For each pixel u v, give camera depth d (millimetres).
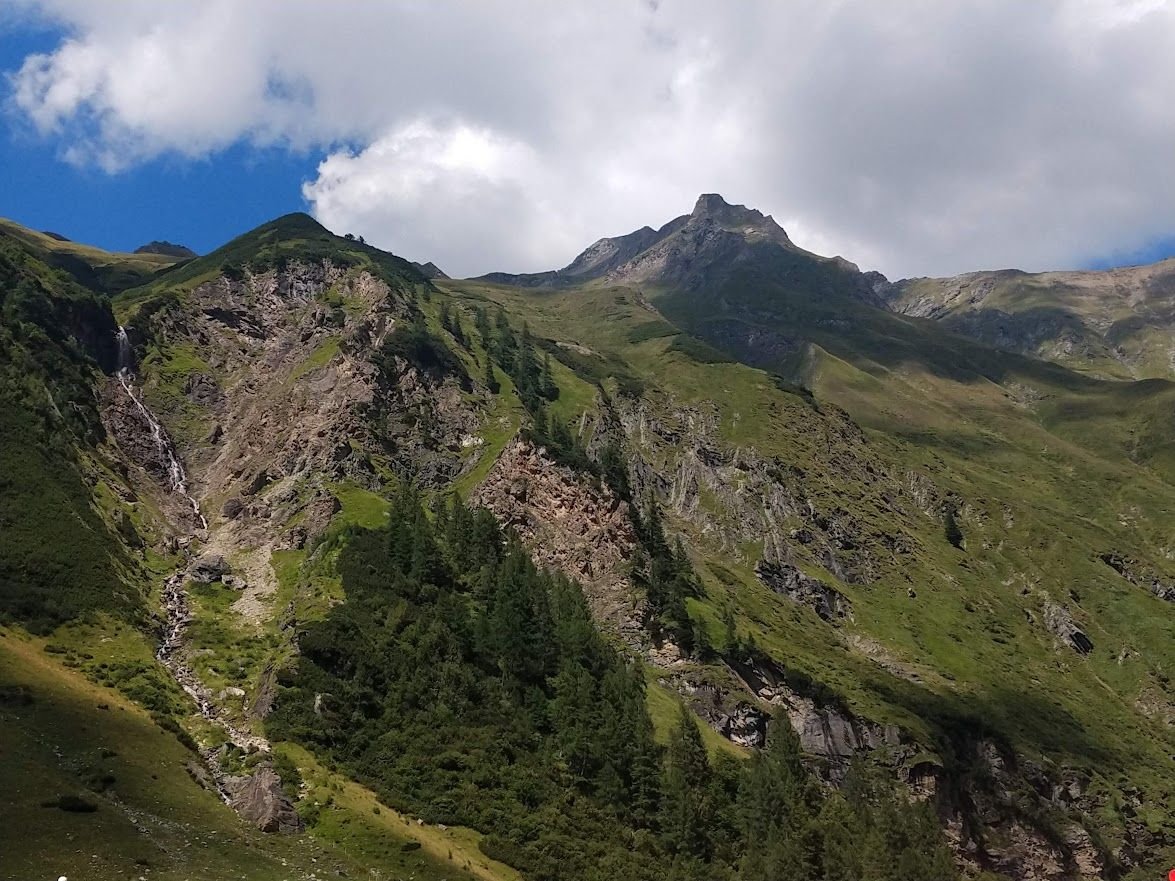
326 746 94625
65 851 62562
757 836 99375
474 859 83750
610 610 145875
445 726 100875
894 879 95312
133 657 102312
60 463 131500
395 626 112875
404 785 91938
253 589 129750
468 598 125688
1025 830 153125
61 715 82125
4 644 91938
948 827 147375
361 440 166375
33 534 113688
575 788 99062
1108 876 154625
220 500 160000
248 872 67750
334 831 79625
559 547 154250
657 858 94375
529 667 114250
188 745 88062
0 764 70688
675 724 121500
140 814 71812
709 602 164250
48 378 150500
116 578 116312
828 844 98750
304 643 105438
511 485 161125
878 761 148000
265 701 98625
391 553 128875
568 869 87250
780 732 119000
